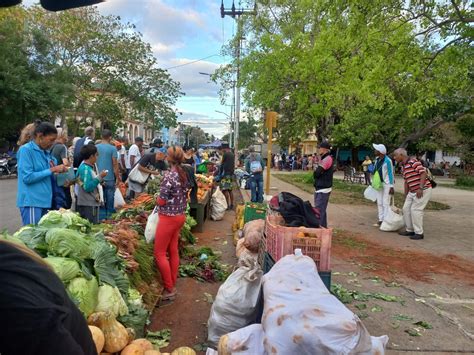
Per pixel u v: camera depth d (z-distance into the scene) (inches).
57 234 135.7
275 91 813.2
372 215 506.6
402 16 416.8
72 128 1325.0
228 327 156.7
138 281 188.1
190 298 213.5
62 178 252.5
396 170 1683.1
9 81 876.0
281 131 1507.1
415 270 274.1
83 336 52.9
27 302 44.1
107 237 189.3
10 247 48.8
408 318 195.0
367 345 109.3
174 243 214.2
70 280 127.8
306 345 106.2
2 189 637.3
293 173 1566.2
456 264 290.7
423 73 446.0
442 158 2119.8
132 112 1339.8
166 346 163.3
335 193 761.6
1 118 971.3
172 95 1305.4
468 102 683.4
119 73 1218.0
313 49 665.6
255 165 545.6
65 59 1144.2
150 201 322.0
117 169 339.9
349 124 969.5
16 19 949.8
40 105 950.4
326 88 703.1
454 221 476.1
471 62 442.3
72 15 1098.7
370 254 313.3
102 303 133.9
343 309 115.4
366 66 470.3
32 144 209.5
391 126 948.0
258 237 231.8
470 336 178.2
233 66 1050.1
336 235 378.3
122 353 127.4
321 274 173.2
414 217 368.5
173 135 3782.0
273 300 119.0
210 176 615.2
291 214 194.7
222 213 448.8
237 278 163.0
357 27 416.5
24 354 43.6
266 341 111.2
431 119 787.4
